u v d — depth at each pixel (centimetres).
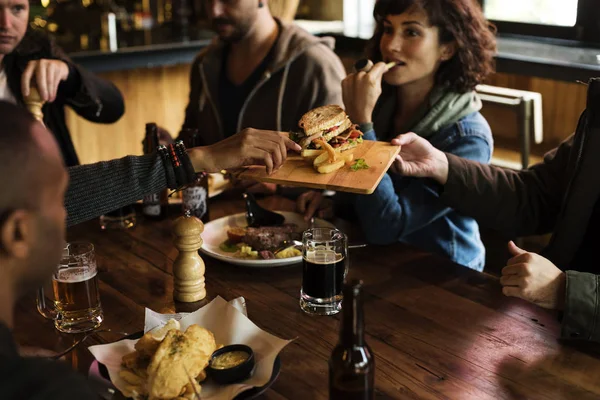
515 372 120
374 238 183
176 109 419
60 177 86
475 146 203
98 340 132
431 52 200
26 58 238
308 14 426
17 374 77
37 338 133
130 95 397
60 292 134
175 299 148
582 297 131
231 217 189
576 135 176
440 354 126
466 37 198
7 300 86
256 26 265
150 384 107
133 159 154
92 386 112
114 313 143
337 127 179
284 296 150
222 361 114
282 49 264
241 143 158
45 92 209
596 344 130
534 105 281
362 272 161
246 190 216
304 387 116
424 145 184
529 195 189
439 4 194
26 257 84
